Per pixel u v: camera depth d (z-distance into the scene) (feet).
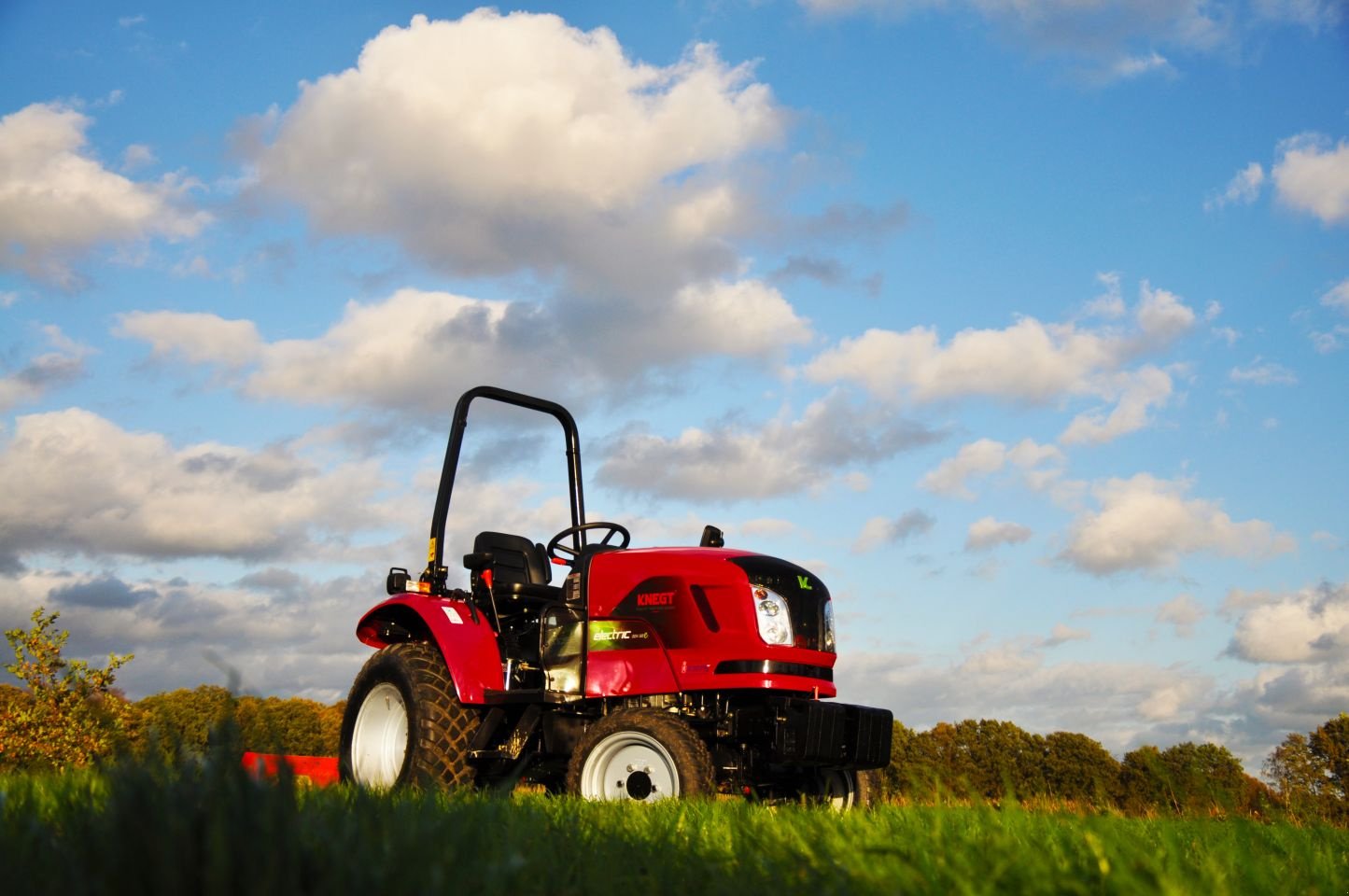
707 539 19.71
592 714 17.99
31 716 34.86
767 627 16.97
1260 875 7.11
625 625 17.79
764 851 7.14
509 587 19.83
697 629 17.20
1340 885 7.57
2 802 7.80
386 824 6.73
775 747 16.22
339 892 4.89
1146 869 6.46
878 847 7.13
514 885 6.12
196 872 4.83
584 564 18.51
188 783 5.52
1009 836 7.79
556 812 9.84
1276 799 9.04
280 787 5.68
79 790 8.75
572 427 23.67
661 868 6.89
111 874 4.86
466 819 7.20
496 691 19.06
